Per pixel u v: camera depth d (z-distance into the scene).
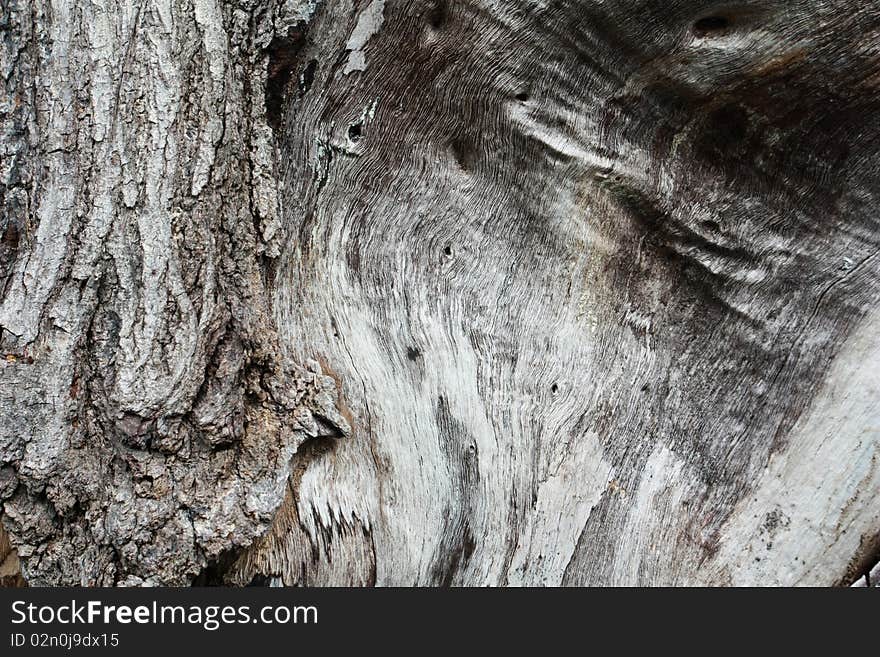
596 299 1.29
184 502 1.12
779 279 1.29
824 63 1.19
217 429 1.13
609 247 1.28
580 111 1.22
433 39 1.17
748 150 1.26
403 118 1.20
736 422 1.31
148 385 1.11
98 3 1.11
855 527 1.29
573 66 1.20
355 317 1.22
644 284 1.29
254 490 1.15
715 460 1.30
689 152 1.26
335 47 1.17
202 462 1.13
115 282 1.11
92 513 1.11
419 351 1.24
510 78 1.20
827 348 1.30
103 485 1.11
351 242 1.22
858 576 1.29
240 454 1.15
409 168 1.22
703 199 1.26
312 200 1.21
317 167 1.20
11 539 1.11
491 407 1.25
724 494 1.30
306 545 1.20
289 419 1.18
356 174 1.21
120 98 1.11
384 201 1.23
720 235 1.27
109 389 1.11
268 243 1.19
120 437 1.11
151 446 1.11
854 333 1.30
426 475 1.23
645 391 1.30
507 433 1.26
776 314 1.30
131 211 1.11
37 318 1.10
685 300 1.30
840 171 1.26
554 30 1.17
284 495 1.17
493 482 1.25
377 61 1.17
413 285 1.24
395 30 1.16
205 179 1.13
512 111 1.21
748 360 1.30
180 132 1.12
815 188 1.26
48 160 1.11
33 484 1.10
